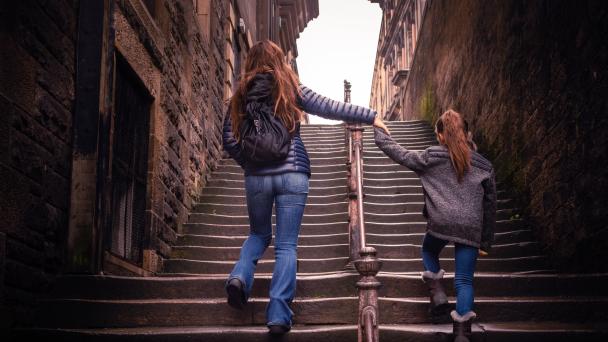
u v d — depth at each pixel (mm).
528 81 7625
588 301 4562
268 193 3848
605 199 5484
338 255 7137
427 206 4160
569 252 6207
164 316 4484
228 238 7723
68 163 5031
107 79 5344
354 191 5758
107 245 5535
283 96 3781
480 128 9977
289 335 4004
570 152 6250
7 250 4094
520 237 7129
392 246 7012
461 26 11570
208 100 10016
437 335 4020
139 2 6453
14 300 4203
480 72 10102
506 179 8344
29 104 4414
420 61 16844
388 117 27312
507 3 8594
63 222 4930
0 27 4039
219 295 4859
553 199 6680
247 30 13898
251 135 3756
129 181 6234
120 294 4793
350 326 4191
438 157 4188
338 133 13047
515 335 4043
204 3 10094
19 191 4242
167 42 7617
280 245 3877
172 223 7582
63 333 4066
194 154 8945
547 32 6969
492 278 5051
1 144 4020
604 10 5492
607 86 5414
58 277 4781
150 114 6926
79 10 5277
